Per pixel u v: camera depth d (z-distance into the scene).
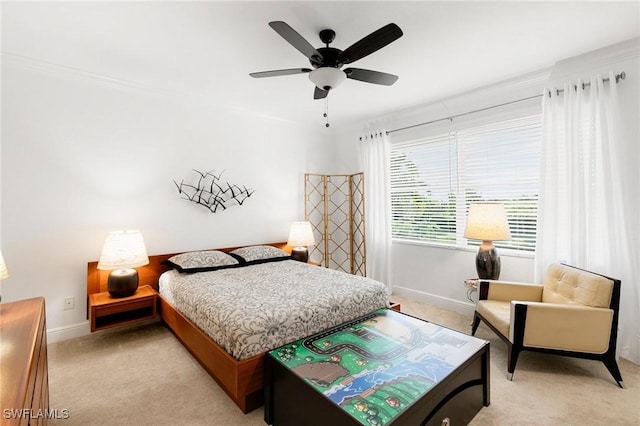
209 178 3.69
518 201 3.14
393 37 1.77
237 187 3.94
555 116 2.78
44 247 2.70
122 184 3.10
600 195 2.56
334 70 2.07
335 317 2.22
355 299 2.37
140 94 3.20
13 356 1.07
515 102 3.13
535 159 3.02
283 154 4.41
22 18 2.01
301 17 2.03
